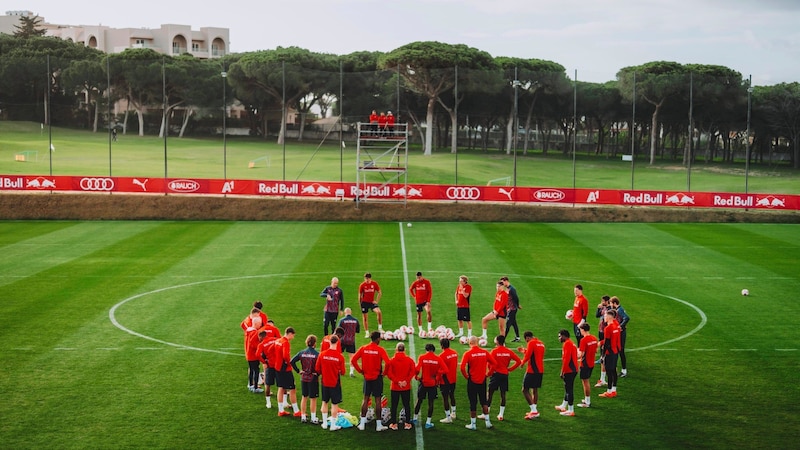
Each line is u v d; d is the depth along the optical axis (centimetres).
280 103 10362
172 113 10456
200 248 4291
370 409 1925
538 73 8725
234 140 10194
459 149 9212
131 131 10350
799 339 2617
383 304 3086
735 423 1903
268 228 5062
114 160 8131
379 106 8650
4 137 8838
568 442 1794
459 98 8525
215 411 1953
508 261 4000
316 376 1895
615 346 2081
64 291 3209
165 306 2983
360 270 3741
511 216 5528
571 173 8112
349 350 2278
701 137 9038
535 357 1928
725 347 2525
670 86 7850
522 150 9525
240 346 2484
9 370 2228
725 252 4300
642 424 1902
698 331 2709
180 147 9269
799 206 5622
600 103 8856
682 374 2266
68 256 4003
